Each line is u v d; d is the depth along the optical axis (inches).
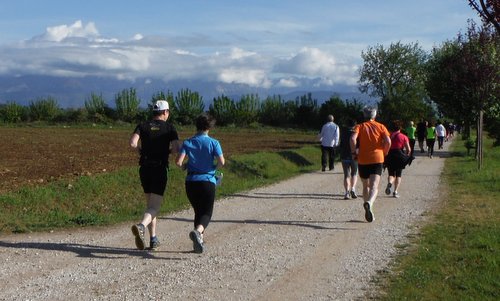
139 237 320.2
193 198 331.9
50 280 277.9
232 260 319.3
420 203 533.0
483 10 364.2
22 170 714.2
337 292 261.9
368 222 436.1
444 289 261.7
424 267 298.0
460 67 984.3
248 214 475.8
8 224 410.9
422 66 2146.9
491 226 406.9
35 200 499.8
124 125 2571.4
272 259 322.3
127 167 756.0
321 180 745.6
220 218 455.2
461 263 304.7
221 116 2738.7
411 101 2119.8
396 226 418.0
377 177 437.4
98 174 641.6
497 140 1648.6
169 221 440.8
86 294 257.1
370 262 314.3
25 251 335.9
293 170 954.7
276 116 2785.4
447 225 415.2
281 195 596.1
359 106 2426.2
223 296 256.4
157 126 334.6
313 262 316.2
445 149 1542.8
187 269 299.9
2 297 252.1
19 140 1348.4
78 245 353.4
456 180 728.3
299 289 267.3
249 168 849.5
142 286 269.4
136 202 567.5
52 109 2655.0
